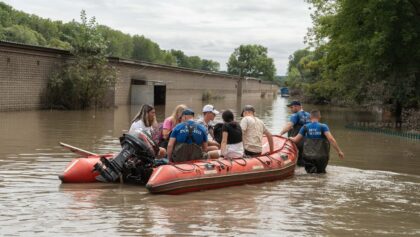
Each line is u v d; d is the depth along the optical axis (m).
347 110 44.56
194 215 7.14
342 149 15.96
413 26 24.98
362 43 26.12
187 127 9.37
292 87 96.62
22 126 18.75
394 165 12.83
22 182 8.99
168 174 8.50
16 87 26.19
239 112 36.31
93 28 31.39
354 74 29.53
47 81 29.05
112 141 15.37
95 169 8.92
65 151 12.81
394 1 24.20
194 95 58.03
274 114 34.22
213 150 10.44
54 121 21.38
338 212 7.61
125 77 37.28
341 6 28.11
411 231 6.70
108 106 32.44
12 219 6.65
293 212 7.52
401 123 27.31
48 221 6.61
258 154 10.73
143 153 9.06
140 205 7.65
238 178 9.57
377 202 8.38
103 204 7.63
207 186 9.05
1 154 12.07
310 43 34.78
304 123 12.59
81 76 29.48
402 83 26.88
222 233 6.31
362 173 11.42
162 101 43.62
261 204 7.99
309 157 11.23
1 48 24.61
